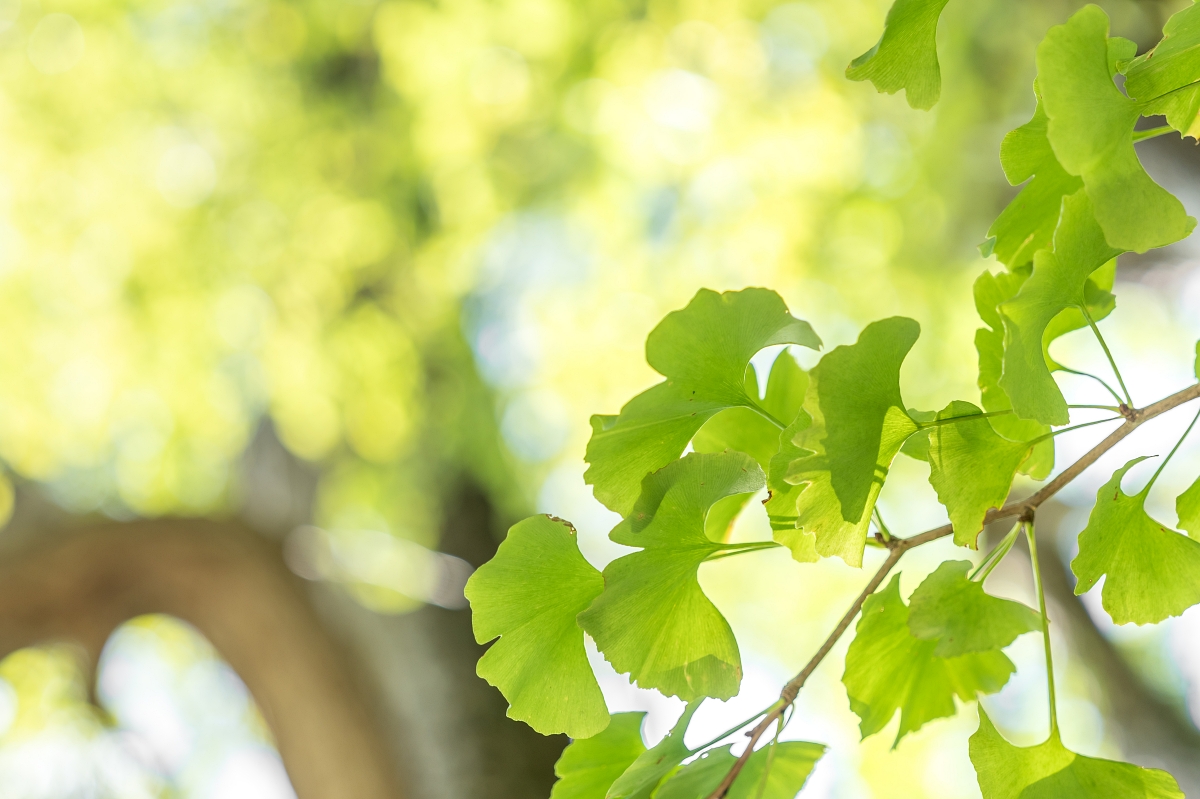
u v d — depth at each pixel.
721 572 8.36
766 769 1.07
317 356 6.64
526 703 1.08
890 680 1.12
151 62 6.84
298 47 6.82
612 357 7.12
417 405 6.59
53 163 6.67
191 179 6.86
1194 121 1.04
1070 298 1.06
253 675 5.18
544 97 6.40
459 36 6.20
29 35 6.65
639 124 6.58
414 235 6.67
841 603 8.59
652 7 6.20
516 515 6.42
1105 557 1.07
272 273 6.61
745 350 1.09
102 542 5.14
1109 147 1.03
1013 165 1.07
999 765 1.08
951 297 6.43
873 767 8.62
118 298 6.68
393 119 6.47
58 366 6.86
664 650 1.08
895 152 6.70
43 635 5.26
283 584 5.20
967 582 1.08
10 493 5.68
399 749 4.42
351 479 6.65
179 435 7.09
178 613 5.38
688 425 1.10
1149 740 6.72
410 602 5.34
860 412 1.07
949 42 5.55
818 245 6.76
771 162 6.70
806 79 6.60
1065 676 8.67
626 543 1.08
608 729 1.13
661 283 7.04
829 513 1.07
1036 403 1.05
